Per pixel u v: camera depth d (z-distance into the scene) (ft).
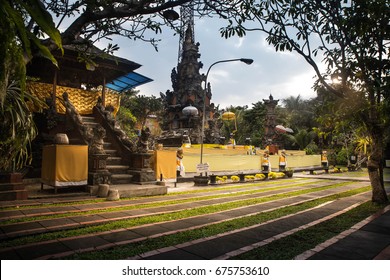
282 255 13.61
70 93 47.75
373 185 29.27
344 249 14.57
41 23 7.15
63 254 13.39
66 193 28.73
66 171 28.40
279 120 150.41
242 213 23.75
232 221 20.56
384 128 27.89
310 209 25.57
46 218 20.29
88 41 15.30
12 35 7.24
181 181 49.85
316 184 49.37
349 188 43.27
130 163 37.52
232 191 38.29
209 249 14.48
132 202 27.71
